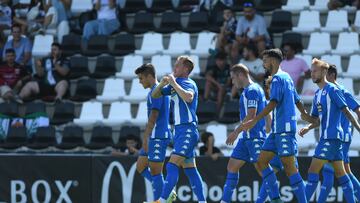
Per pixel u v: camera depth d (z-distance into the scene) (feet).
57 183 157.28
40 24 211.61
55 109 189.78
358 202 141.38
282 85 119.55
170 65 193.36
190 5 209.56
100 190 156.25
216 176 152.56
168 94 123.03
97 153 175.42
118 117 187.42
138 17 205.26
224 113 181.37
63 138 183.01
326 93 124.47
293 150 119.85
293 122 120.06
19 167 158.10
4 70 197.57
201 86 185.88
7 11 215.72
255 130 125.49
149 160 128.36
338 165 126.72
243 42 188.34
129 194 155.33
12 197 158.30
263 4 204.03
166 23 203.62
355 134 175.11
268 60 121.70
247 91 123.75
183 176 153.17
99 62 196.95
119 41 200.75
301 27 197.36
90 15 209.05
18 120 187.62
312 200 151.12
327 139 124.67
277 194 122.62
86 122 187.32
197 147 174.50
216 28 199.72
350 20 200.95
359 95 184.55
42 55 204.74
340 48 192.34
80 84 193.16
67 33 206.69
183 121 123.03
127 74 194.70
